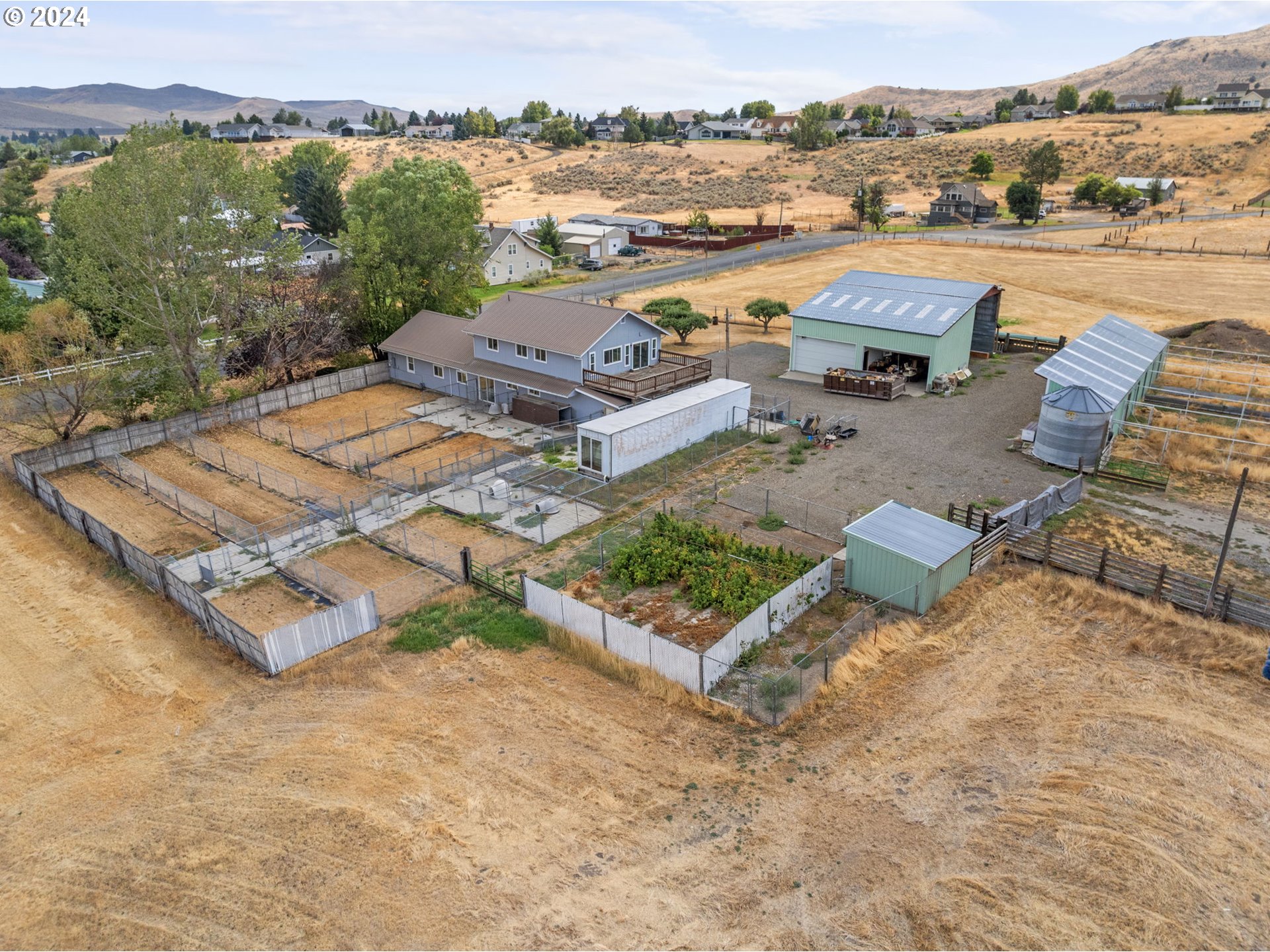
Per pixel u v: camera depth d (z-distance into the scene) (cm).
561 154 19588
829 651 2369
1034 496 3362
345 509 3297
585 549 3039
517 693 2256
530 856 1702
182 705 2256
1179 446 3828
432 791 1895
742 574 2653
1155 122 16888
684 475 3672
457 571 2902
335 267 5666
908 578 2548
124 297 4428
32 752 2080
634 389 4191
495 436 4228
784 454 3891
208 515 3388
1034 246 9512
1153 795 1795
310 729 2138
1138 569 2561
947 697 2158
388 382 5253
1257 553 2888
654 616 2566
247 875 1673
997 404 4538
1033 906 1535
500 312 4769
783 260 9244
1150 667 2247
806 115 18325
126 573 2933
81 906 1614
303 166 12662
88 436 3931
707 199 14362
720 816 1792
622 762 1977
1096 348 4391
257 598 2773
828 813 1789
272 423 4484
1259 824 1709
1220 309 6669
